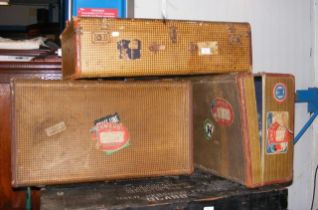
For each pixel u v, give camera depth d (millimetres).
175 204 885
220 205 925
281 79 1006
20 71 1225
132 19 930
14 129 963
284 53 1844
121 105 1051
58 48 1255
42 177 986
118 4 1287
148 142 1080
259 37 1792
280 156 1012
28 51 1216
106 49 908
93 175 1028
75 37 888
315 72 1910
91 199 913
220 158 1083
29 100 972
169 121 1103
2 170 1229
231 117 1009
